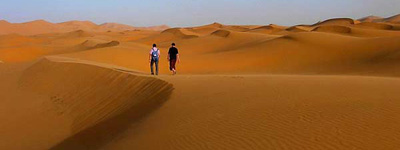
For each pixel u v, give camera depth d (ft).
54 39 354.13
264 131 22.11
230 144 20.94
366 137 19.62
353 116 22.89
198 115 27.37
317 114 23.95
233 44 204.44
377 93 29.19
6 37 311.06
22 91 69.05
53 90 64.69
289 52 136.87
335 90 31.40
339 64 116.47
